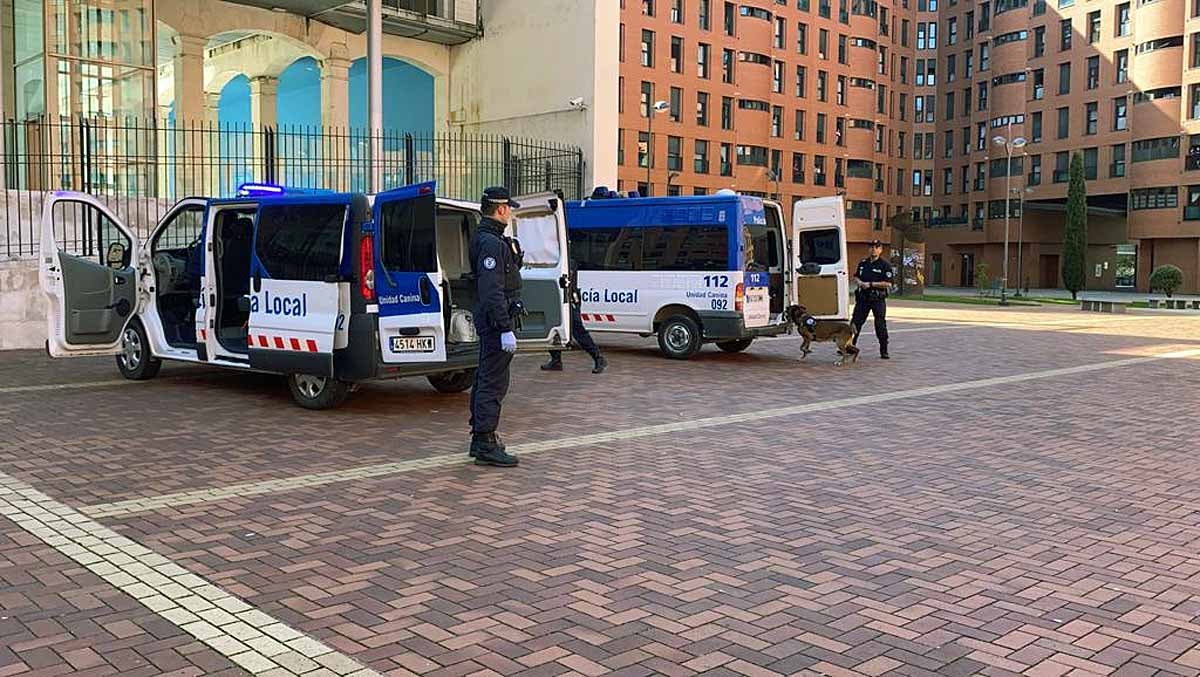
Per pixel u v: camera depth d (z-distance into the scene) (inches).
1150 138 2268.7
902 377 485.1
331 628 154.6
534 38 930.7
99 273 413.7
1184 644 152.2
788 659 144.9
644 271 560.4
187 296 412.2
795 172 2541.8
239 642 148.6
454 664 141.6
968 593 174.1
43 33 677.3
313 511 221.9
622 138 2097.7
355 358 330.6
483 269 261.9
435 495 237.5
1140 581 181.8
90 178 634.2
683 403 389.1
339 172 829.8
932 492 248.2
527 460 278.2
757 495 242.2
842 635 154.3
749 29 2335.1
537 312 415.5
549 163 885.8
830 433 327.9
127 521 212.5
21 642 147.7
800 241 591.2
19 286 543.8
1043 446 310.5
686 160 2222.0
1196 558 196.1
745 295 536.4
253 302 359.3
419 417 344.8
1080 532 214.1
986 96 2800.2
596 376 473.7
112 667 139.2
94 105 706.8
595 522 216.1
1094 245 2471.7
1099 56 2409.0
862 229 2751.0
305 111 1293.1
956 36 2901.1
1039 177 2581.2
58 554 190.1
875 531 212.5
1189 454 300.4
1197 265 2225.6
